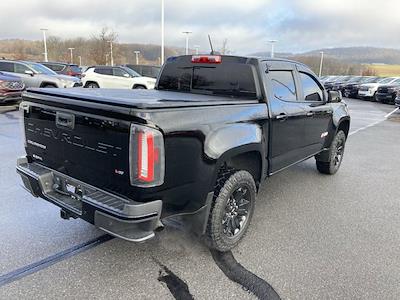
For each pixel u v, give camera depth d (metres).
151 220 2.65
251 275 3.12
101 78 19.19
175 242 3.62
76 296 2.77
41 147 3.33
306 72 4.93
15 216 4.07
